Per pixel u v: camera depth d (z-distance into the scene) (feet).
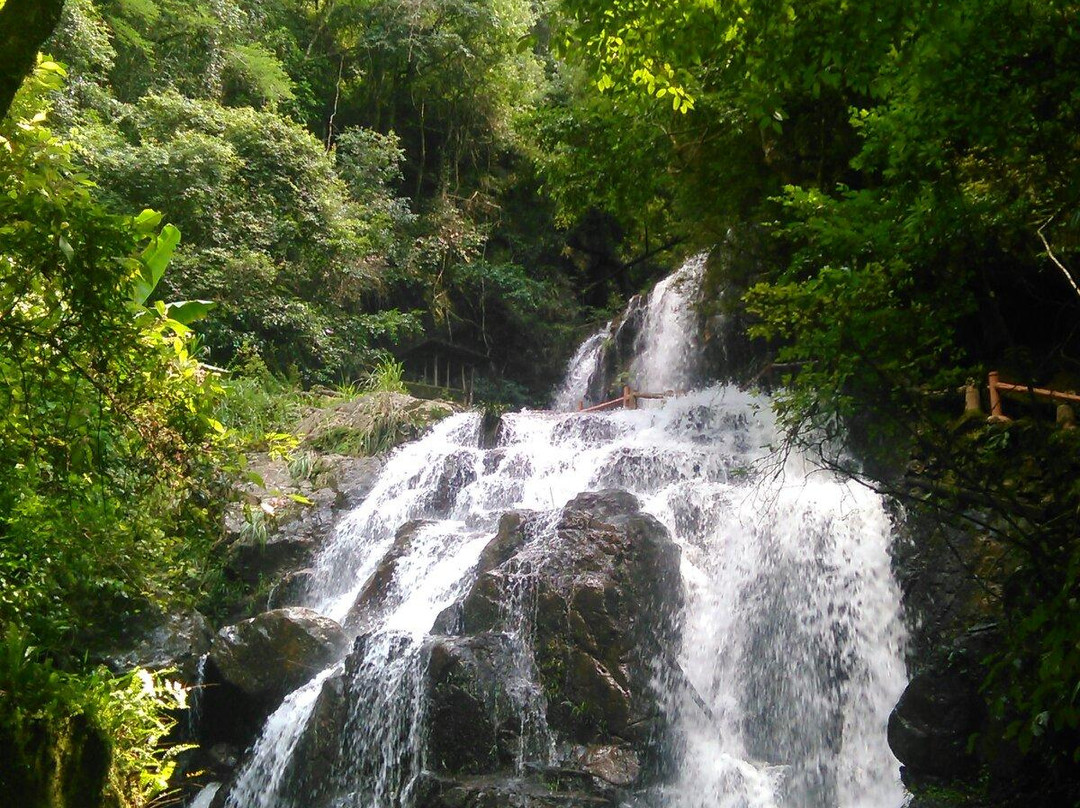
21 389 17.17
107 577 27.27
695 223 55.72
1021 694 20.85
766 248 49.14
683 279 61.77
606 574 31.60
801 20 22.21
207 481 19.57
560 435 51.78
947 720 26.63
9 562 22.31
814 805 30.07
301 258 67.87
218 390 18.13
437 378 80.84
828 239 24.26
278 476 46.47
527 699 29.71
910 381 25.12
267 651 34.37
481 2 85.56
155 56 73.77
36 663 19.06
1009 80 20.40
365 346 69.62
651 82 27.02
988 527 23.95
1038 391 30.50
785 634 33.40
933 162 22.85
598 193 56.39
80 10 62.80
